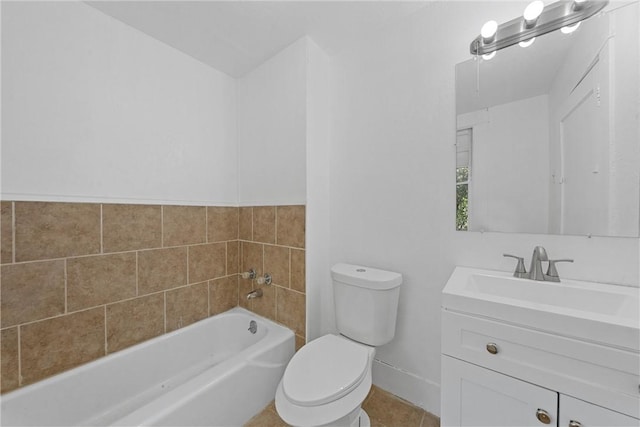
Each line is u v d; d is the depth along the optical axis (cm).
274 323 172
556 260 100
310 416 91
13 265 108
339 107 170
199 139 175
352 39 157
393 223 147
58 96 119
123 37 140
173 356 156
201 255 176
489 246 119
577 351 70
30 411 108
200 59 174
